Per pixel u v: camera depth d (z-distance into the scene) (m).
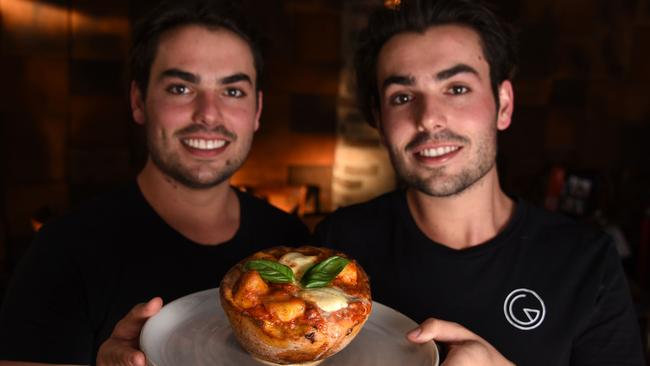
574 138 1.60
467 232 0.52
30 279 0.53
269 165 1.50
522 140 1.58
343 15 1.43
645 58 1.56
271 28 1.42
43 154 1.33
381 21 0.52
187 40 0.56
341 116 1.46
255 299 0.36
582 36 1.54
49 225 0.57
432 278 0.51
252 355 0.37
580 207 1.28
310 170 1.53
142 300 0.54
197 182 0.56
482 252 0.51
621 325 0.49
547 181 1.44
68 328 0.52
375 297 0.53
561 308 0.49
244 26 0.59
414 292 0.51
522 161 1.59
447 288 0.50
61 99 1.31
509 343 0.48
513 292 0.50
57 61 1.29
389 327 0.40
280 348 0.35
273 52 1.44
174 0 0.57
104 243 0.55
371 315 0.42
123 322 0.38
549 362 0.48
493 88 0.52
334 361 0.37
